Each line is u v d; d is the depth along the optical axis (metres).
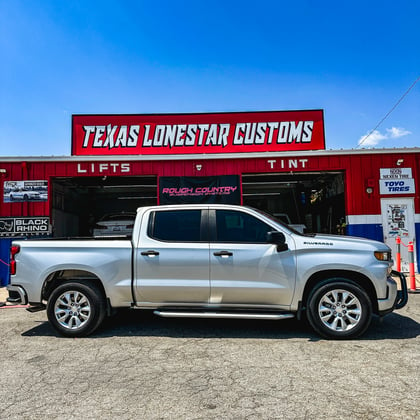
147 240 5.17
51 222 11.13
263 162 11.22
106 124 11.66
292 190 17.53
